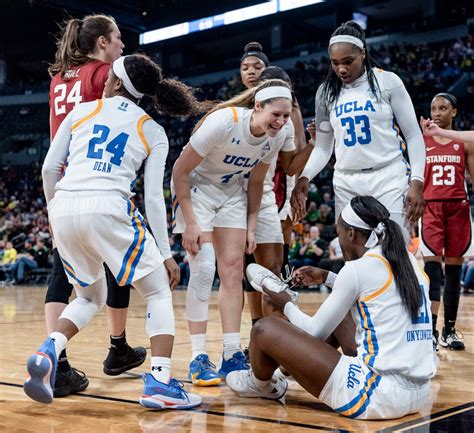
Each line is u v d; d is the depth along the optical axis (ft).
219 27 70.95
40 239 46.73
